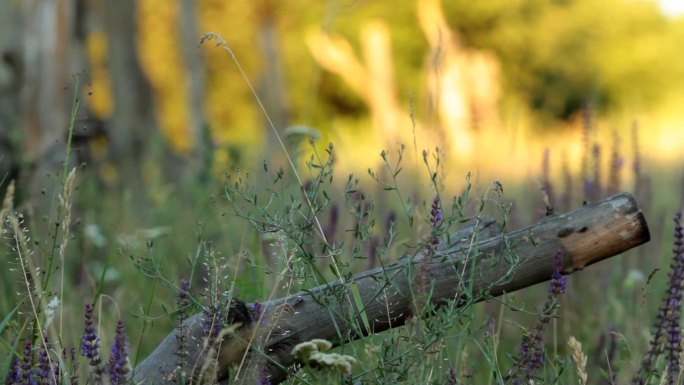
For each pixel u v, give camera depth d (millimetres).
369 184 9359
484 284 4395
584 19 53781
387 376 4289
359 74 25000
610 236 4379
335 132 8844
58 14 10500
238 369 4188
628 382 5414
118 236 7082
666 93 55062
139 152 14906
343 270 4473
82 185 10273
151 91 15914
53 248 4766
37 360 4555
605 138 10594
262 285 5422
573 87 52750
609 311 7254
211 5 42219
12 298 6047
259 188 7066
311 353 3891
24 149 9961
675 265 4793
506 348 6477
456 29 51688
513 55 52562
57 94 10328
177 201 10523
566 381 5574
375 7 48594
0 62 10203
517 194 10125
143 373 4352
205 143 9312
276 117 17562
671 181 14727
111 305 6922
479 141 10938
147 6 42219
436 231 4293
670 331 4789
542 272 4422
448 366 4969
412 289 4270
